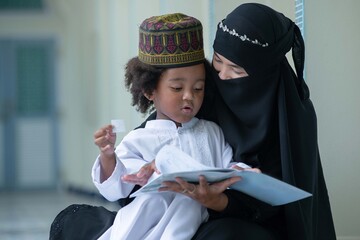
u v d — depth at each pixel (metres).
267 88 2.54
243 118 2.57
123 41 7.62
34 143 14.14
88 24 11.13
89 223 2.67
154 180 2.26
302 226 2.50
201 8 4.11
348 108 3.70
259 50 2.50
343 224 3.71
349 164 3.71
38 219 8.88
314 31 3.67
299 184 2.56
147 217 2.47
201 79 2.53
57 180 14.09
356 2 3.66
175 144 2.57
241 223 2.35
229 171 2.23
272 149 2.60
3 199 12.48
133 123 6.68
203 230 2.34
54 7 13.64
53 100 14.02
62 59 13.88
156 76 2.53
